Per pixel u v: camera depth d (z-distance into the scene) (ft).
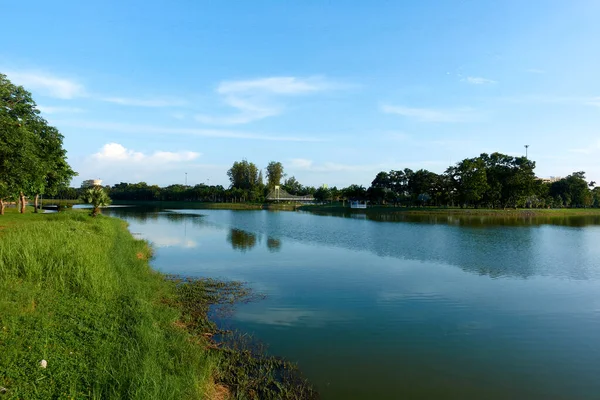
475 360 32.55
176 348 29.22
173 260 75.20
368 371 30.12
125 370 23.40
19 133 71.05
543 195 285.84
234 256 80.33
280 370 29.78
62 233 58.23
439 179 281.95
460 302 48.91
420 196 296.92
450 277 62.44
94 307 33.60
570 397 27.04
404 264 72.79
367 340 36.22
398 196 319.68
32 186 115.24
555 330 39.70
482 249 91.76
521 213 234.38
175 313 39.42
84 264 41.29
